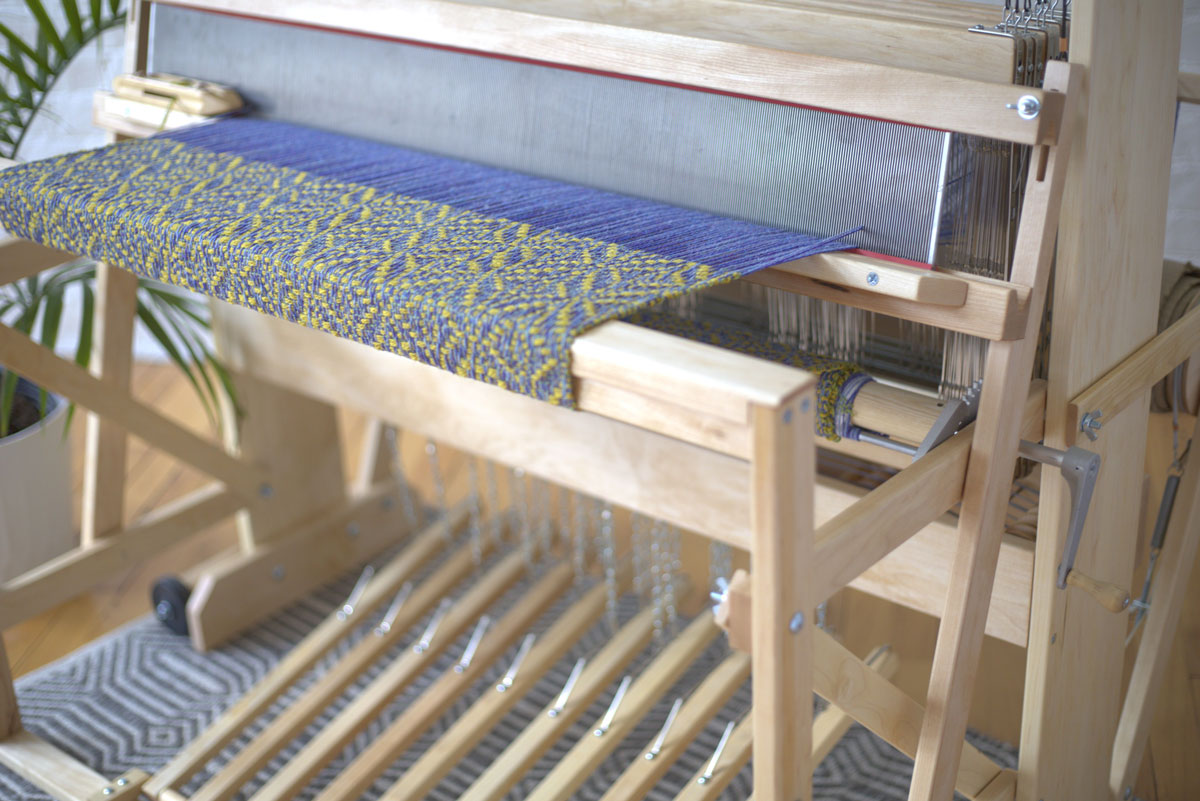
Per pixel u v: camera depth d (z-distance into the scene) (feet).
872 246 3.00
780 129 3.09
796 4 3.27
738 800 4.30
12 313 7.52
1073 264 2.88
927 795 3.14
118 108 4.26
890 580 3.71
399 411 4.77
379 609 5.46
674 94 3.26
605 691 4.88
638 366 2.19
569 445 4.34
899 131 2.89
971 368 3.27
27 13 6.37
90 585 4.79
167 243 3.03
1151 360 3.33
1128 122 2.93
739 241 2.97
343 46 3.89
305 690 4.96
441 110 3.76
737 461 3.94
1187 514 3.78
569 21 3.16
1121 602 2.94
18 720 4.50
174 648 5.22
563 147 3.54
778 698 2.26
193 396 7.48
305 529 5.57
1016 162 2.95
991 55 2.81
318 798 4.11
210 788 4.18
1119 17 2.75
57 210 3.27
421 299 2.55
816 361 3.39
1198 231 4.81
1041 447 2.93
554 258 2.82
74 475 6.58
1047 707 3.34
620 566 5.54
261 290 2.87
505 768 4.19
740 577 2.27
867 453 3.64
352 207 3.21
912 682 4.84
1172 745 4.49
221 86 4.20
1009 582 3.38
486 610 5.36
